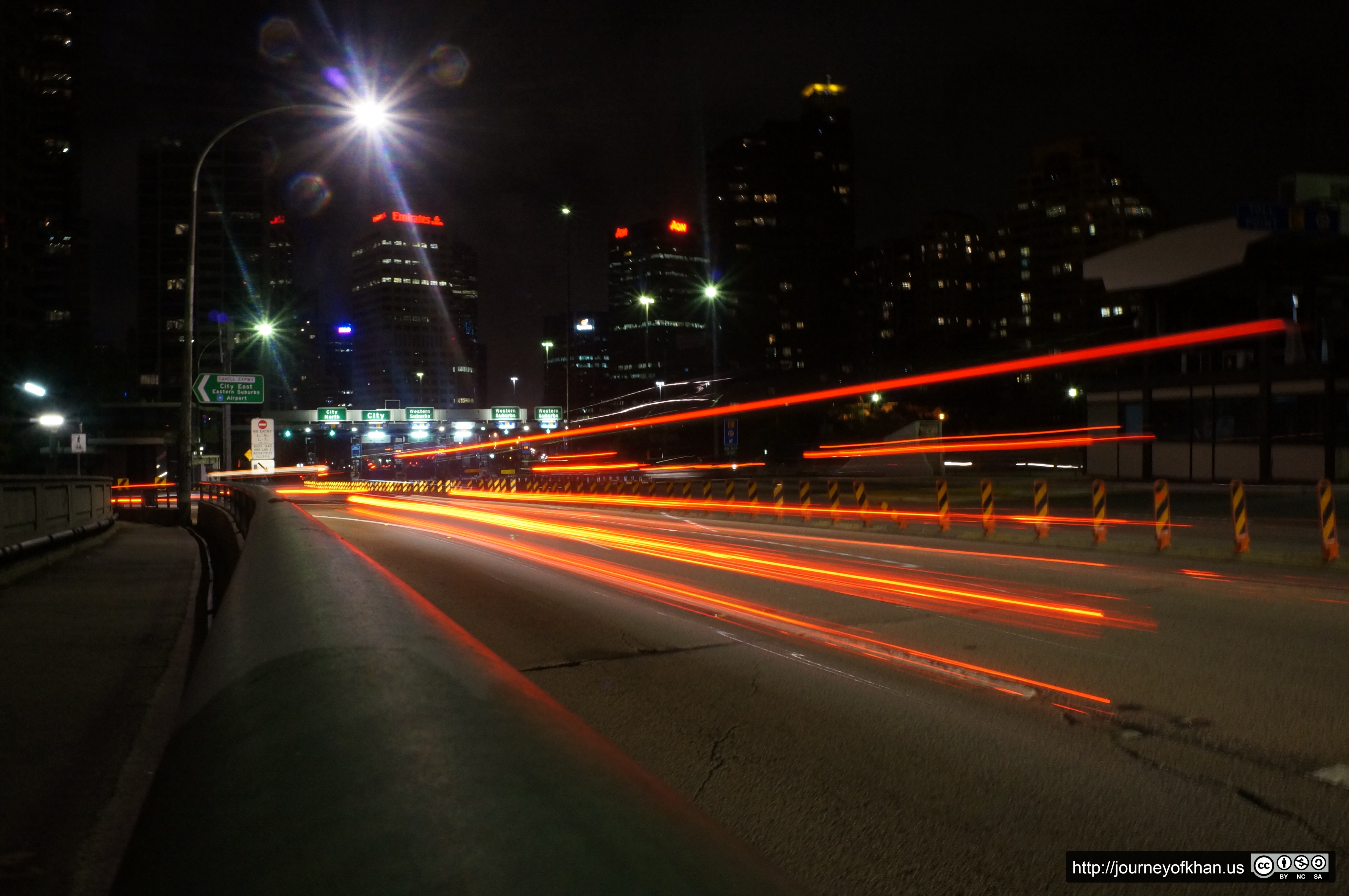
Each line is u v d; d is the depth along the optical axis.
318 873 1.48
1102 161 185.50
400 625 3.54
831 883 3.55
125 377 90.00
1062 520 23.30
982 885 3.54
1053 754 5.11
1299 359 34.75
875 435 77.00
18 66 110.75
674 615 9.80
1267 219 23.52
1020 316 195.50
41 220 115.56
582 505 37.47
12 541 12.70
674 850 1.60
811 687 6.66
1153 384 38.09
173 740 2.67
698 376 119.75
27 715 5.84
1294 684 6.63
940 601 10.55
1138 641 8.20
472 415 76.44
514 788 1.80
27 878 3.58
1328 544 13.50
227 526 19.56
